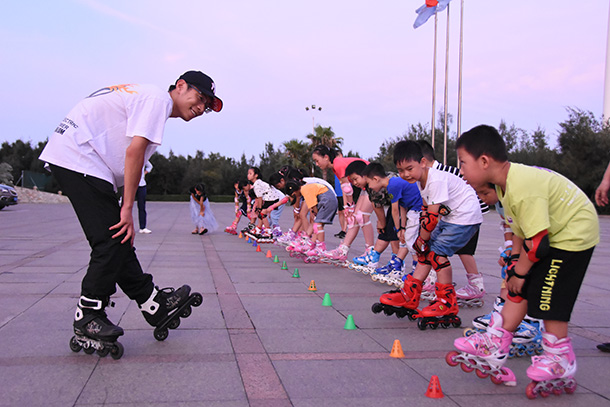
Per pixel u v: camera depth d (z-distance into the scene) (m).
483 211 4.62
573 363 2.57
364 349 3.26
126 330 3.54
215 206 39.09
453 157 39.75
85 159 2.93
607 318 4.19
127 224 2.97
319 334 3.56
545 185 2.54
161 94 3.12
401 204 5.43
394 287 5.47
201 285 5.30
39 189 47.50
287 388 2.55
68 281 5.22
